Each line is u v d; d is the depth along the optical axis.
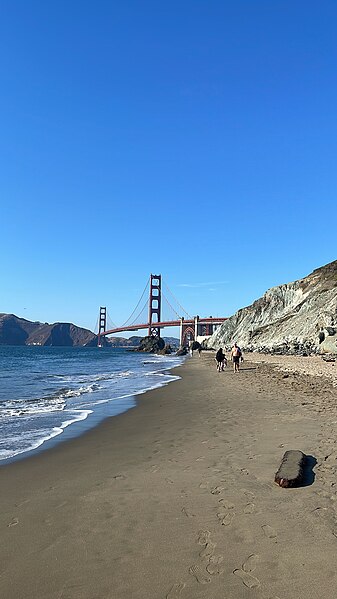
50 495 6.50
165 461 8.12
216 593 3.74
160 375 33.25
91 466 8.16
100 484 6.94
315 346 55.34
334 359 39.47
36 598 3.77
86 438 10.86
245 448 8.57
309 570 4.01
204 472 7.18
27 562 4.38
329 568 4.03
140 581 3.96
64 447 9.91
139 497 6.16
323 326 61.09
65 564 4.32
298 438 9.04
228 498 5.90
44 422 13.15
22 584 3.98
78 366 51.91
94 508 5.82
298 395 16.00
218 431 10.48
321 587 3.75
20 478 7.52
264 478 6.68
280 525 4.96
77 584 3.96
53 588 3.91
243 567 4.11
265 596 3.66
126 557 4.41
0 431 11.78
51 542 4.82
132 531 5.00
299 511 5.34
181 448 9.08
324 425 10.21
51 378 31.55
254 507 5.53
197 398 17.45
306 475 6.66
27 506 6.04
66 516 5.58
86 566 4.26
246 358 52.59
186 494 6.16
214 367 41.28
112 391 21.97
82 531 5.07
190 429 11.05
